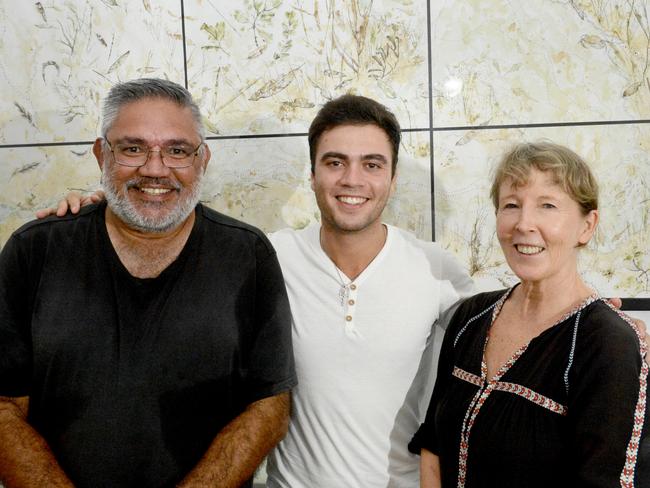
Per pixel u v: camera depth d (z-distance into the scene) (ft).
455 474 3.60
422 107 5.33
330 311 4.38
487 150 5.31
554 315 3.51
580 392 3.14
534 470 3.24
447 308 4.60
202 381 3.95
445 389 3.92
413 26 5.27
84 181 5.62
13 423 3.73
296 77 5.39
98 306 3.88
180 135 3.87
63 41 5.53
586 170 3.51
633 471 2.94
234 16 5.38
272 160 5.48
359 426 4.29
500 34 5.23
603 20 5.15
